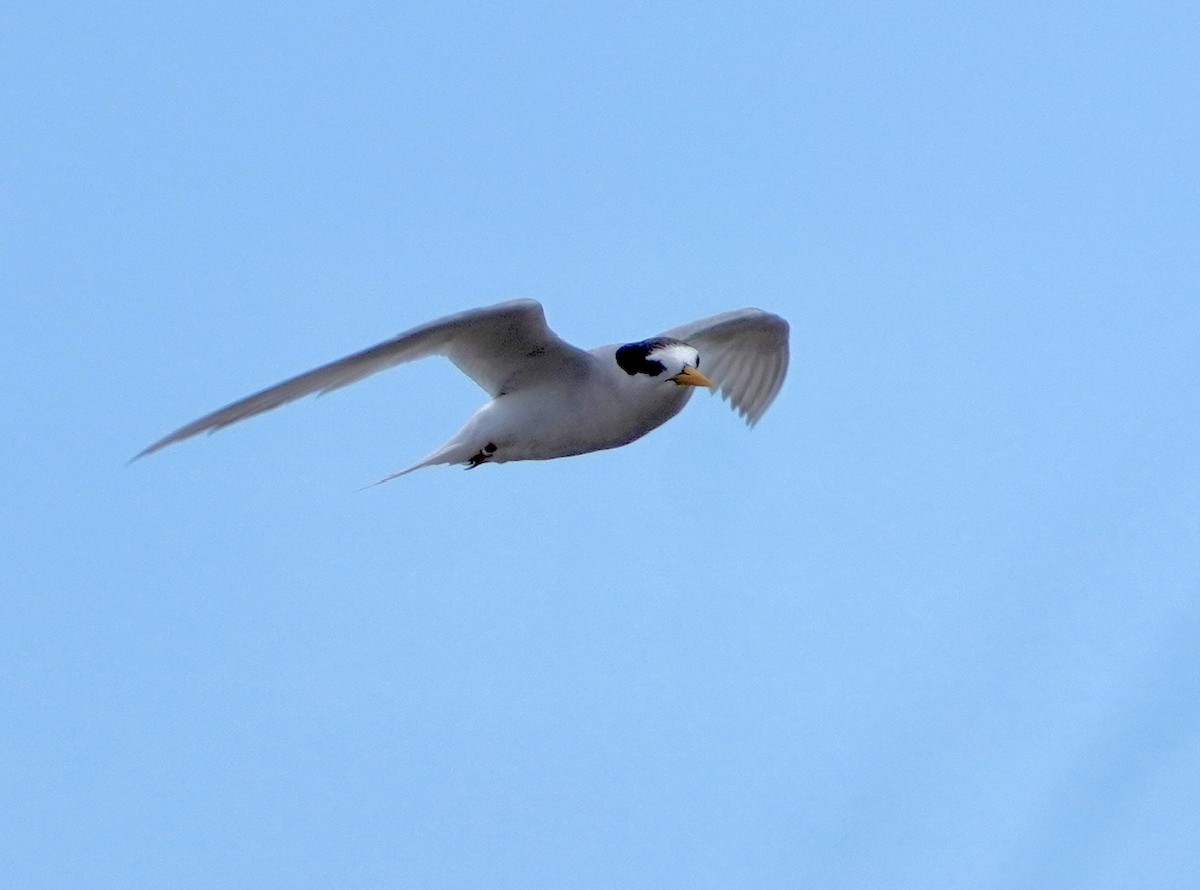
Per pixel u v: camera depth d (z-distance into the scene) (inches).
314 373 451.5
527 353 508.1
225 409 434.0
